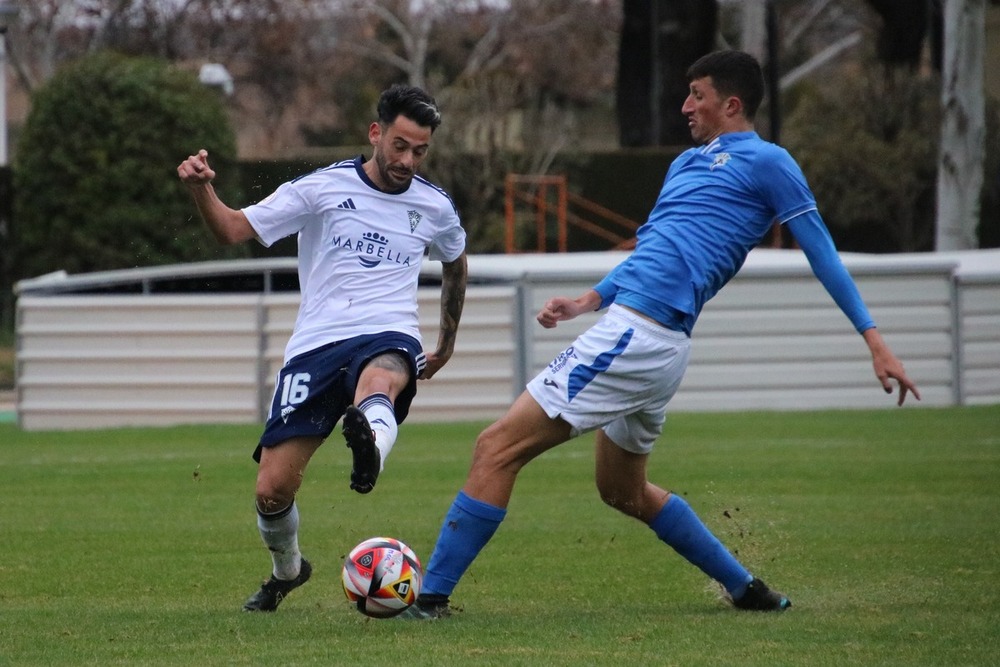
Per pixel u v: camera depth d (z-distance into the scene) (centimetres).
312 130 17650
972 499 3578
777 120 9844
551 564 2777
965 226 9369
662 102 12012
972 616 2200
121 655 1941
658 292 2177
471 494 2211
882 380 2105
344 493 3838
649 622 2169
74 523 3338
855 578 2567
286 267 6481
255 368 5816
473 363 5847
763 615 2230
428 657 1905
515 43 18950
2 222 10550
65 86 9944
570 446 4994
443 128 11738
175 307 5831
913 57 11700
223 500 3719
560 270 5938
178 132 9969
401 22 19212
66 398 5850
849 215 11394
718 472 4091
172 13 15512
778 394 6000
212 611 2317
